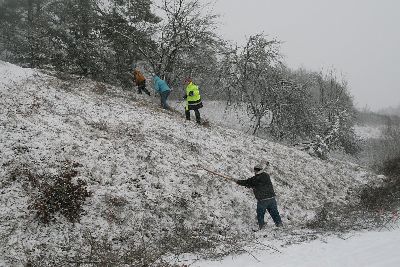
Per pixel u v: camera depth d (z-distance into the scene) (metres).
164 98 17.70
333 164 19.00
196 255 8.13
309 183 14.85
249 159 14.59
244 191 11.90
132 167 10.92
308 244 8.22
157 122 14.79
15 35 31.19
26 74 15.83
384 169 20.22
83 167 10.26
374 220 9.97
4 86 13.77
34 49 21.22
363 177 18.14
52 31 21.12
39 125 11.51
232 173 12.85
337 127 25.05
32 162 9.88
